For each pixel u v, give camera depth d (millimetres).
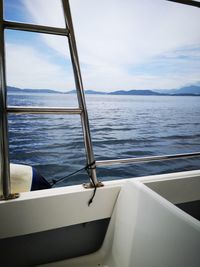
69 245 1084
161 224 741
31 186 1146
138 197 914
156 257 714
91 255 1069
